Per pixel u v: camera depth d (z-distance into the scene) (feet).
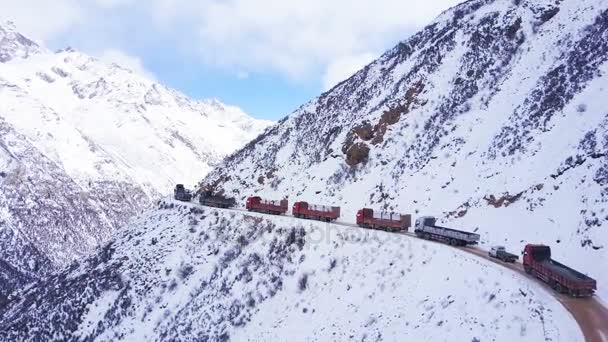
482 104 260.83
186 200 340.59
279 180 321.32
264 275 214.48
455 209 212.23
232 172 372.58
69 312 258.78
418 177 244.42
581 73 223.51
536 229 173.47
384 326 147.64
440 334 130.00
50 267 563.89
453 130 256.93
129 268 266.98
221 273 233.14
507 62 274.36
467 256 155.84
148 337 221.25
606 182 164.96
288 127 376.68
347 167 280.72
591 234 153.79
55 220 647.97
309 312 180.14
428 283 152.87
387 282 166.40
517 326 117.08
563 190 179.01
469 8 341.41
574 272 132.98
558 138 202.69
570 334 107.86
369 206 248.11
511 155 216.13
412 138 269.03
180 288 239.71
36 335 258.16
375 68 364.58
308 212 240.53
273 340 178.40
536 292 125.90
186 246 265.75
